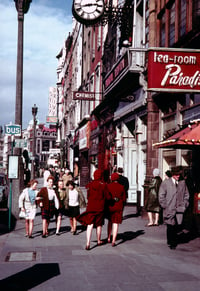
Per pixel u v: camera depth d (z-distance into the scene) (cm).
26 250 788
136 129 1577
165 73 880
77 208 1009
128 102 1697
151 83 877
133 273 602
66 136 5006
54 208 970
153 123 1339
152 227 1126
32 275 591
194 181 1027
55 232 1041
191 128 909
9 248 809
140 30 1634
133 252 768
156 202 1147
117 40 1956
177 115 1166
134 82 1502
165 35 1312
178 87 884
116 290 514
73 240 912
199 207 946
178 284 541
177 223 809
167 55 882
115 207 838
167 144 928
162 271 615
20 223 1202
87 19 1703
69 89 4834
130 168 1780
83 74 3500
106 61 2223
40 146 10769
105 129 2314
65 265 654
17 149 1381
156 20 1412
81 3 1697
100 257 719
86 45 3344
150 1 1442
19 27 1334
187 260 695
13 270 621
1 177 1592
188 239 923
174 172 818
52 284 542
